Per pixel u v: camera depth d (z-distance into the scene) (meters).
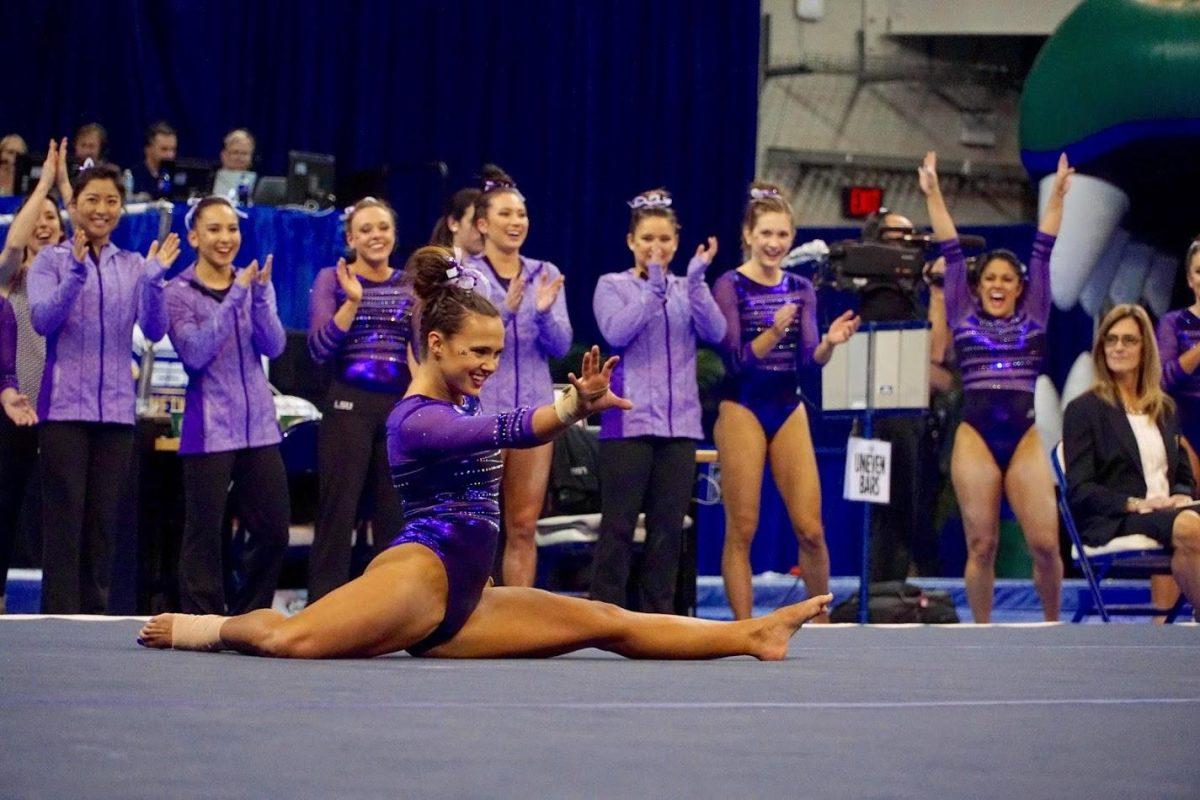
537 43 21.09
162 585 12.12
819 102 25.05
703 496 14.63
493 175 11.69
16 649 6.46
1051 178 18.98
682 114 21.70
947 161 25.75
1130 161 18.42
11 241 11.71
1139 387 12.59
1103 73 18.27
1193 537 11.51
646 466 11.50
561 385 14.95
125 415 10.92
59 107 19.16
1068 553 19.11
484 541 6.31
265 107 20.00
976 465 12.77
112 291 10.92
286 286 14.77
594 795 2.90
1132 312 12.53
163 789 2.86
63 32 19.14
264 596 11.31
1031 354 12.80
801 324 12.12
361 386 11.16
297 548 12.97
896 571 15.50
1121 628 10.59
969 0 24.56
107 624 8.75
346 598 6.15
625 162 21.55
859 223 24.84
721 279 12.22
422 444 6.19
